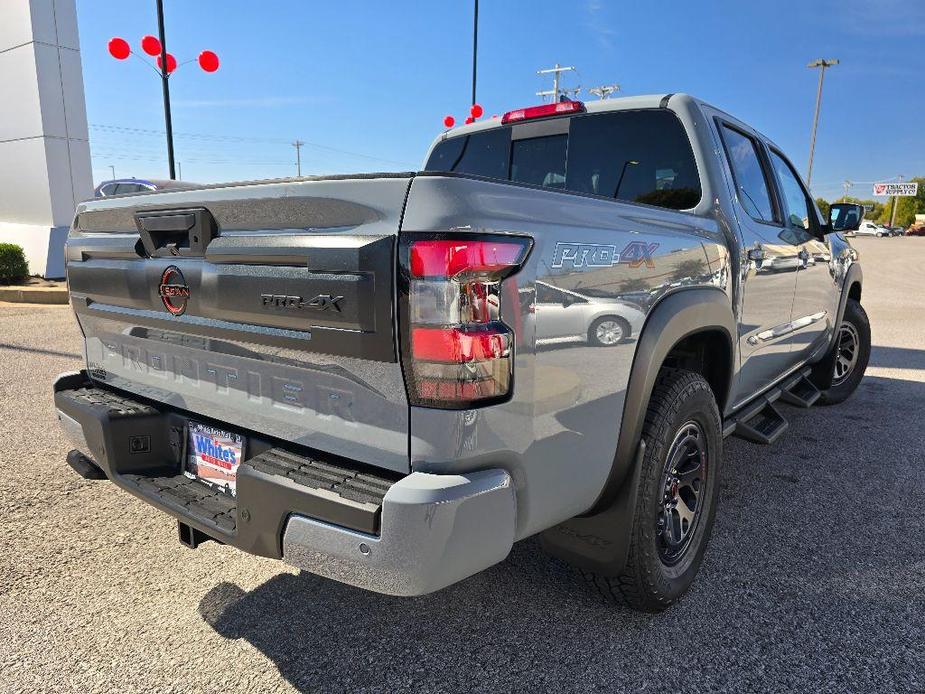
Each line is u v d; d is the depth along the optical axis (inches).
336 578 65.6
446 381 62.1
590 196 80.0
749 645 89.1
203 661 84.7
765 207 138.0
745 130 133.7
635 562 89.0
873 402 218.8
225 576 105.2
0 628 91.0
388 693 79.2
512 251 64.7
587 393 76.8
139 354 98.6
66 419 101.3
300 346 70.3
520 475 70.0
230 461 86.4
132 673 82.5
